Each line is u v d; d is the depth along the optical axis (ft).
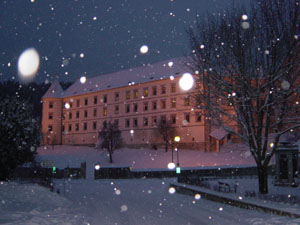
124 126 245.86
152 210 47.11
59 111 287.69
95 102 267.39
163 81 225.97
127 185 108.58
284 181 71.56
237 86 62.95
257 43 61.11
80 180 136.87
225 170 121.80
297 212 35.70
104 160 197.57
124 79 259.19
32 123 72.95
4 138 67.72
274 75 58.29
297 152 72.08
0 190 56.90
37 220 33.55
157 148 218.79
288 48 57.21
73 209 47.34
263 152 60.95
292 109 60.44
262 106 60.29
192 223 35.06
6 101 70.18
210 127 199.11
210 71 64.54
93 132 264.93
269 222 33.14
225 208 48.47
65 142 282.77
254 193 56.90
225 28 63.98
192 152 193.77
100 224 34.14
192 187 77.15
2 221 31.35
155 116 228.02
